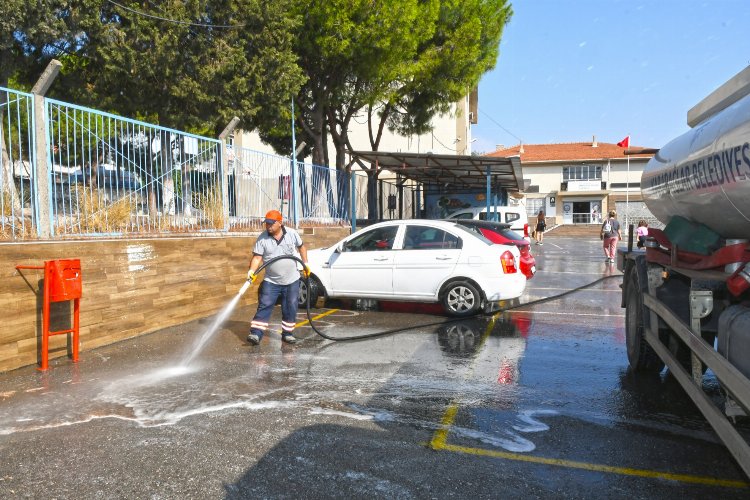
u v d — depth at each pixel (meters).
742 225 3.77
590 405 4.67
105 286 6.67
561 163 49.50
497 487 3.23
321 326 8.00
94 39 11.80
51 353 5.97
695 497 3.13
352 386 5.15
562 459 3.62
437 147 30.02
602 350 6.59
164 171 8.34
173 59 12.52
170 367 5.77
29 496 3.11
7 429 4.08
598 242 32.72
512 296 8.41
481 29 17.83
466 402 4.73
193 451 3.70
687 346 4.12
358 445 3.81
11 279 5.51
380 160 15.67
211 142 9.45
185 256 8.12
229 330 7.67
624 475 3.39
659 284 5.03
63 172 6.61
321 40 14.62
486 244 8.54
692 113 4.84
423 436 3.98
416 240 8.88
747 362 2.96
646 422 4.29
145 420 4.27
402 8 14.76
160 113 13.95
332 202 15.05
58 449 3.73
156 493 3.15
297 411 4.48
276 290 6.82
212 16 13.40
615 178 48.53
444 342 7.00
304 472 3.41
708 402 3.38
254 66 13.55
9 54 11.52
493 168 15.93
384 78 16.22
